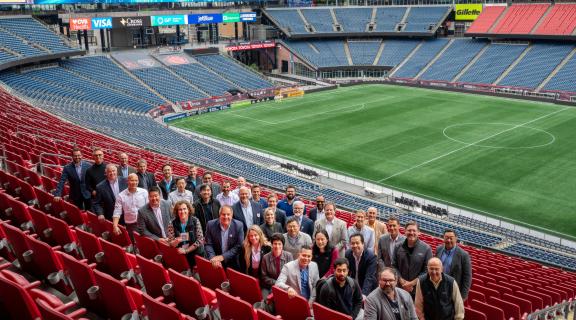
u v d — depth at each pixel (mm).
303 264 11211
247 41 99188
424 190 45031
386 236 13125
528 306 15961
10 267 11484
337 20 104688
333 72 97875
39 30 73000
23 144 25797
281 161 53750
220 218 12789
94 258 12055
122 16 80562
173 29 103812
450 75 88750
